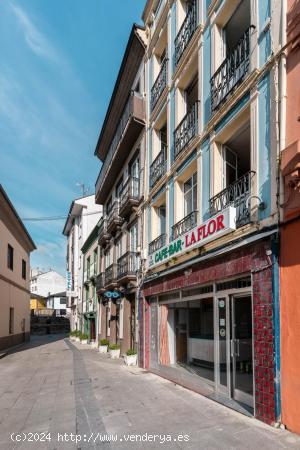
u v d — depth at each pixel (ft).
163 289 35.88
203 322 31.91
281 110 19.69
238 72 25.05
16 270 84.17
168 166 37.76
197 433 18.04
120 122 55.06
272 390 18.25
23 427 21.04
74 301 130.93
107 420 21.27
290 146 18.24
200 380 30.01
